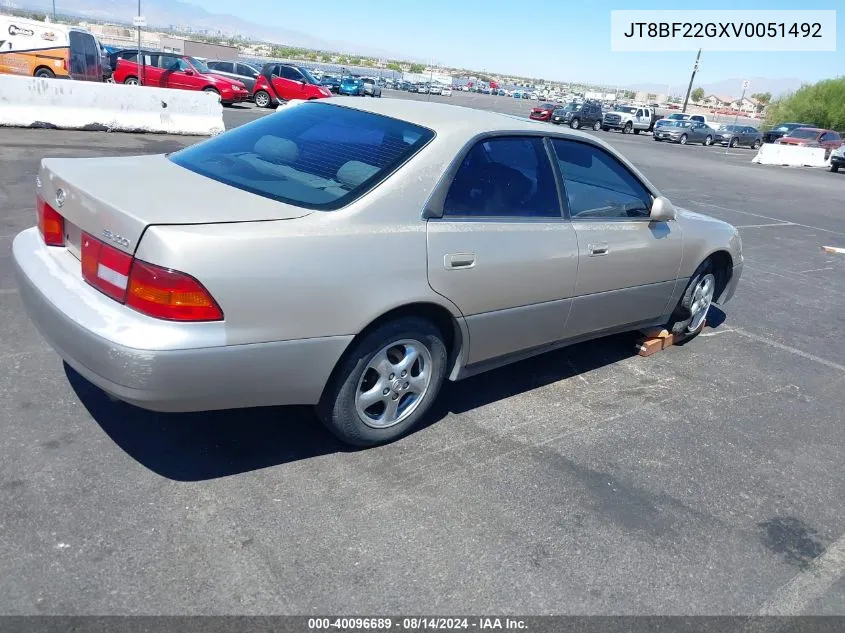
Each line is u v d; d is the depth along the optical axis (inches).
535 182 150.7
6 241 235.9
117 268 104.8
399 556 106.0
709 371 197.6
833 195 738.2
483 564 106.5
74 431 129.0
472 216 135.6
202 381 104.9
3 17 780.0
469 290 133.5
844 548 121.7
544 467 135.8
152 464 121.8
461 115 143.9
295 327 111.0
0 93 497.4
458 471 130.7
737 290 294.0
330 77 1724.9
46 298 112.7
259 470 123.5
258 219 109.7
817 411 177.9
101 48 895.1
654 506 127.3
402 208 123.6
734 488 136.8
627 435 153.4
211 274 102.0
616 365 194.1
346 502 117.3
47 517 105.8
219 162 133.9
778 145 1168.8
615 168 173.2
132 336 100.6
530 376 179.5
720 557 115.3
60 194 119.8
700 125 1588.3
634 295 178.2
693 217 201.5
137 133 559.5
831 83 2049.7
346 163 127.9
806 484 141.6
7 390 140.8
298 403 118.7
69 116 530.0
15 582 93.2
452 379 144.0
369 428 130.7
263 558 102.4
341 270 113.7
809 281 325.7
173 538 104.3
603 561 110.7
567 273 153.7
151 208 106.7
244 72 1099.9
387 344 126.2
